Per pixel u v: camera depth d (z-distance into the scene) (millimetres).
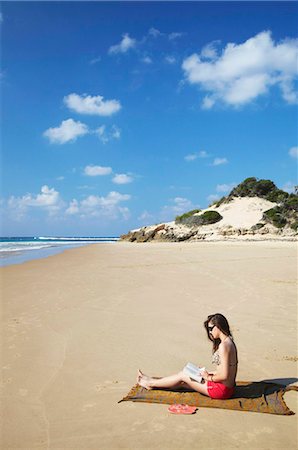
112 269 19328
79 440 4195
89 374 6016
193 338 7750
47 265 21719
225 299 11328
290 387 5418
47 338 7809
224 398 5078
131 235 80812
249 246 39875
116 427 4438
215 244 47531
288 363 6395
